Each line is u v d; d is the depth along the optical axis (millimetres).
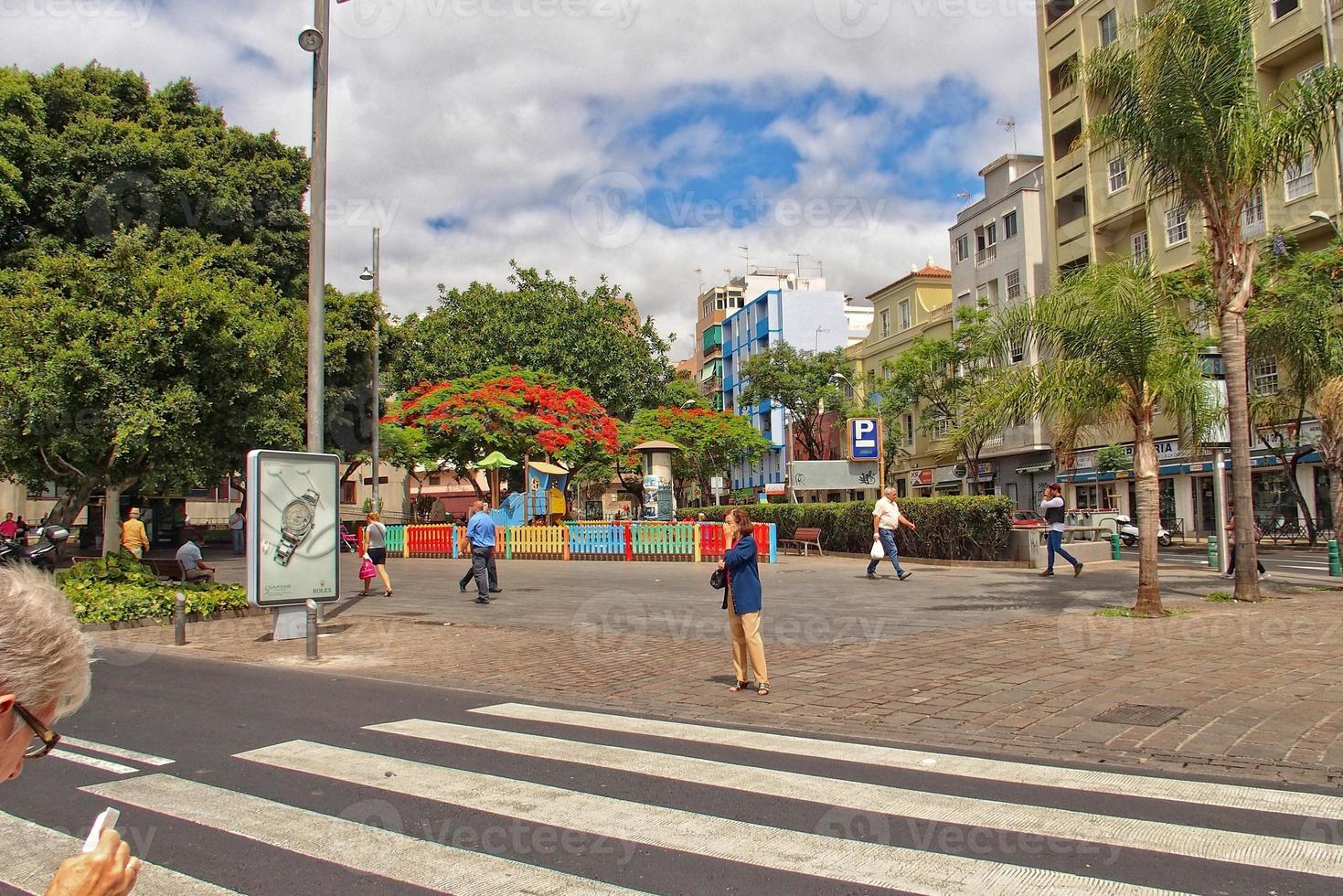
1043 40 39656
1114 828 4418
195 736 6492
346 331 29672
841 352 49719
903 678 8367
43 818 4758
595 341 42031
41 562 15258
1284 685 7586
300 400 16000
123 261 13641
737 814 4711
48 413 12688
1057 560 21469
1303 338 16109
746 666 8188
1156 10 12406
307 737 6449
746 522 8039
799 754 5902
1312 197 27844
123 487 15109
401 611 14336
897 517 18281
